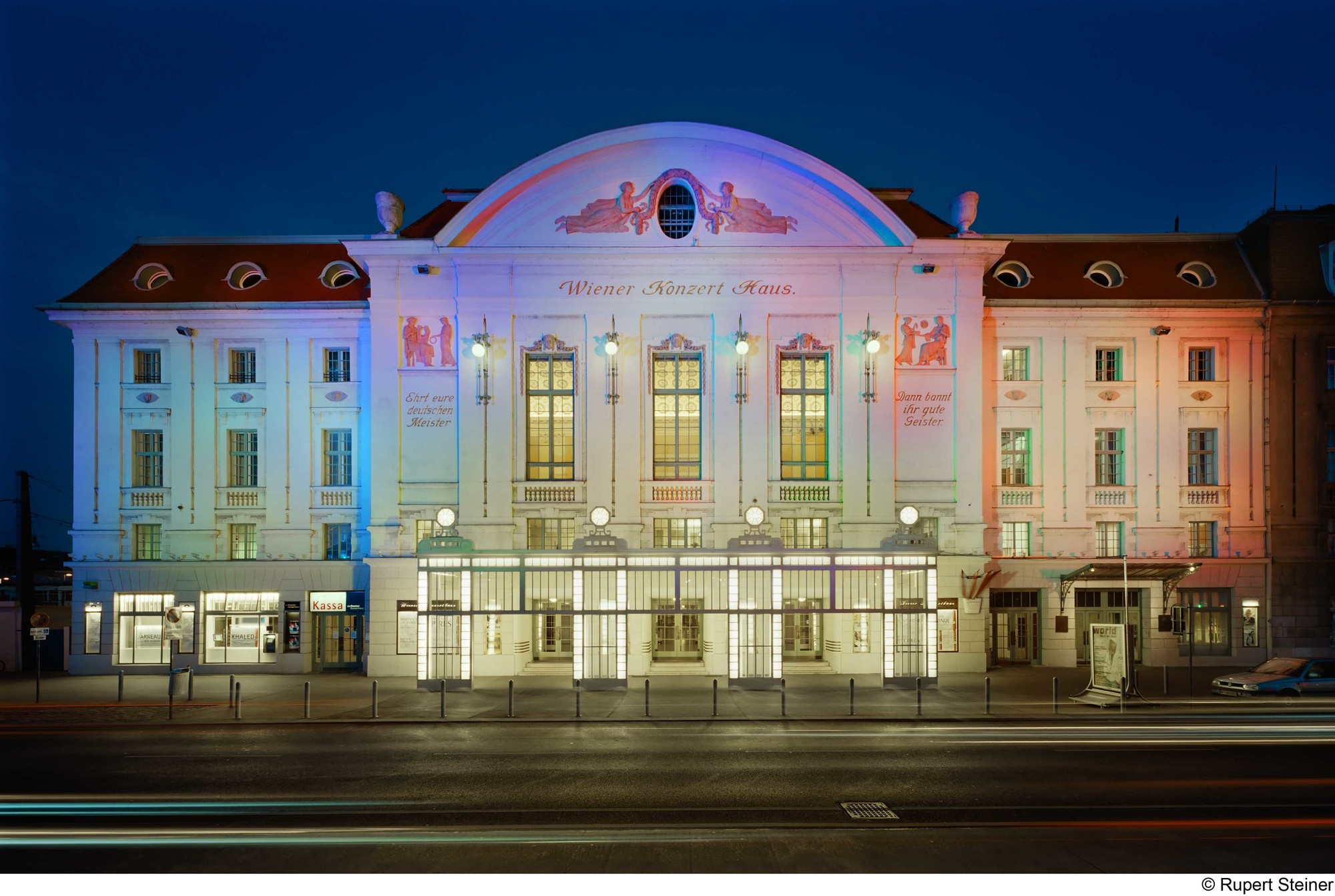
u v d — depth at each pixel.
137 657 28.22
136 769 15.03
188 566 28.14
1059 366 28.47
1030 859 9.95
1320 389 28.69
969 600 26.66
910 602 26.02
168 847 10.70
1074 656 28.00
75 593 28.23
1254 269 30.08
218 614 28.20
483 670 26.08
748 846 10.50
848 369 26.80
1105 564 27.22
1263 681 22.08
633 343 26.80
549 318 26.88
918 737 17.47
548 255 26.67
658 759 15.53
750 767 14.87
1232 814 11.93
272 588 28.09
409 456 26.81
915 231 29.95
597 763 15.28
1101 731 18.11
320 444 28.41
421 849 10.52
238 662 28.06
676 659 26.89
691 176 26.91
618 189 26.92
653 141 26.80
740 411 26.69
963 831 11.09
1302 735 17.67
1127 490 28.42
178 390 28.58
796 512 26.64
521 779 14.11
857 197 26.69
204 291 29.28
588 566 24.09
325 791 13.44
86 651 28.12
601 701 21.84
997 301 28.06
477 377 26.78
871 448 26.66
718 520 26.48
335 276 29.55
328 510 28.17
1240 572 28.39
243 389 28.56
